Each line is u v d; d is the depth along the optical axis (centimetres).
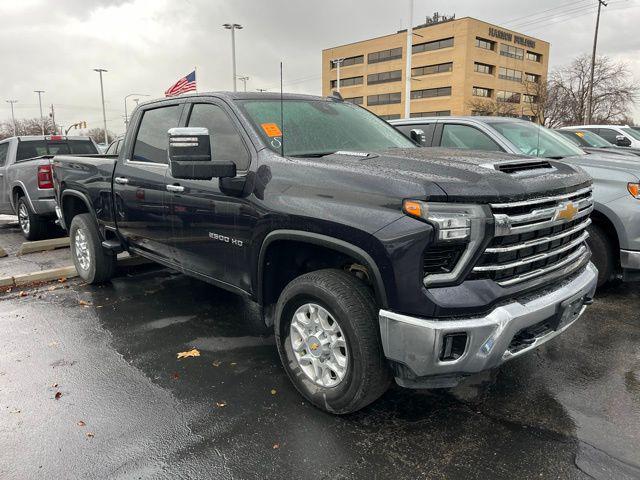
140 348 398
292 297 305
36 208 818
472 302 246
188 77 1235
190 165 311
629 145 967
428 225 241
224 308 488
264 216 312
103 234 530
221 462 259
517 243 265
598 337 414
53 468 254
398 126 673
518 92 6038
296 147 347
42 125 8012
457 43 5497
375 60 6356
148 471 252
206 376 351
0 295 534
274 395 325
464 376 263
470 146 599
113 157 611
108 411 306
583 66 4003
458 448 269
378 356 272
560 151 582
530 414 302
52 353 389
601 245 492
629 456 261
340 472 251
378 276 255
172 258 427
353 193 268
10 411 306
